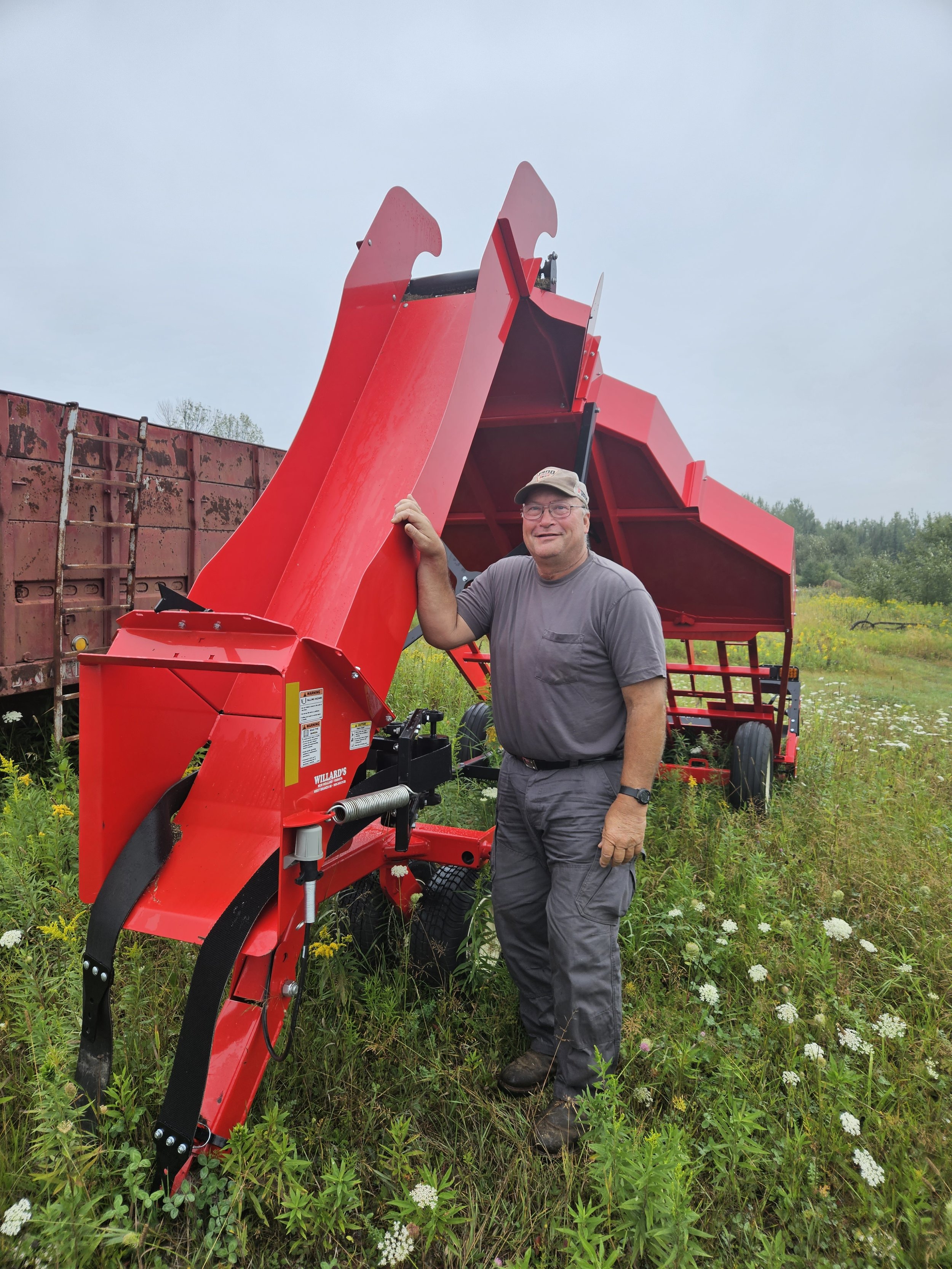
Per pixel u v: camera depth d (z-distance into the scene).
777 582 4.65
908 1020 2.65
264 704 2.27
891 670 13.14
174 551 5.95
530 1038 2.61
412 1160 2.07
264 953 1.80
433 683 7.39
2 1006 2.48
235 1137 1.76
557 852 2.41
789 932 2.96
